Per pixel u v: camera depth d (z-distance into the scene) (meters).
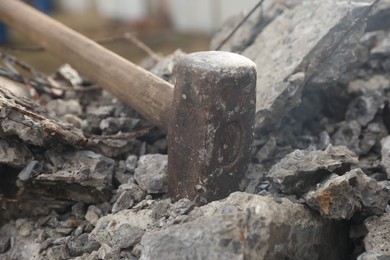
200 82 1.04
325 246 1.06
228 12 2.99
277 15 1.33
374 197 1.05
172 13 3.32
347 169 1.07
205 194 1.06
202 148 1.05
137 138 1.21
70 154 1.15
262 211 1.00
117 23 3.51
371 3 1.19
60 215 1.16
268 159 1.17
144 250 1.00
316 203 1.03
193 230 0.99
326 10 1.21
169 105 1.11
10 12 1.40
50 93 1.31
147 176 1.13
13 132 1.11
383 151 1.15
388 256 1.00
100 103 1.32
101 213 1.13
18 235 1.15
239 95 1.05
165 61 1.32
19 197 1.13
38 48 1.38
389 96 1.24
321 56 1.18
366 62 1.29
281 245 1.01
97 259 1.06
